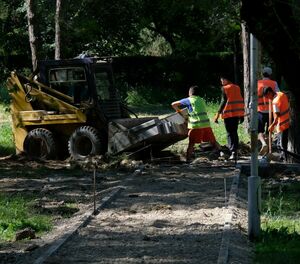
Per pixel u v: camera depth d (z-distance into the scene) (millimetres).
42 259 14805
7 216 19828
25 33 67000
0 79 68875
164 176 27672
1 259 15336
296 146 30797
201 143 33938
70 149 33156
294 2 11945
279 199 22781
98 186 25906
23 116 34406
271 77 34062
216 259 14992
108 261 14898
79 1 49594
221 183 25656
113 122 32250
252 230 17078
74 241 16750
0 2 64188
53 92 34125
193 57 71125
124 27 66375
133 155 31984
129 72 72500
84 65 33719
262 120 32094
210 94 68062
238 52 67625
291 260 14906
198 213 20109
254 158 17234
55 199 23172
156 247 16078
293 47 12258
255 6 12336
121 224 18656
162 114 56156
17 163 32688
